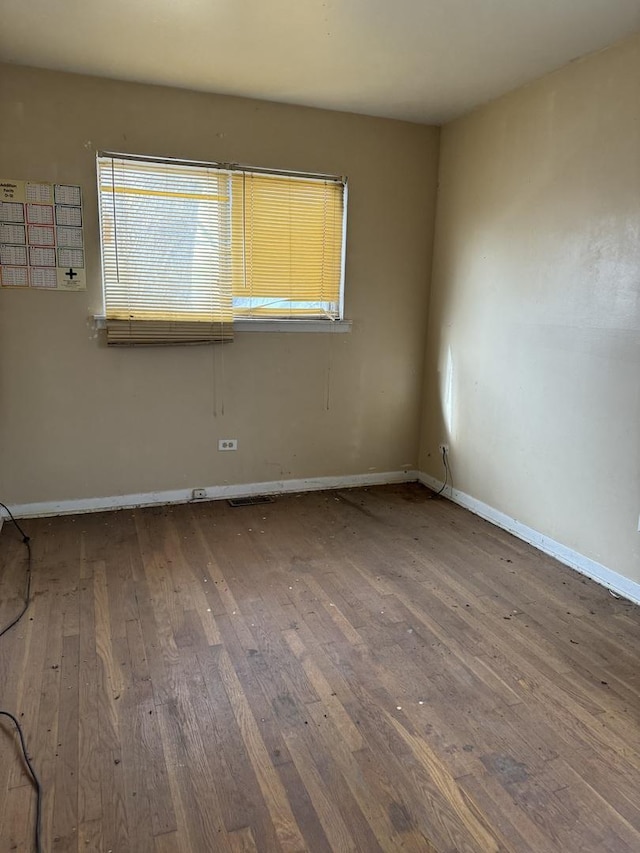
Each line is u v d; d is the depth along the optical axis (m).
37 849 1.39
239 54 2.80
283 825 1.47
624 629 2.41
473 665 2.15
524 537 3.30
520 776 1.65
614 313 2.66
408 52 2.74
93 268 3.28
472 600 2.62
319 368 3.91
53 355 3.29
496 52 2.72
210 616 2.43
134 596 2.57
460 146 3.69
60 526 3.30
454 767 1.67
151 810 1.50
